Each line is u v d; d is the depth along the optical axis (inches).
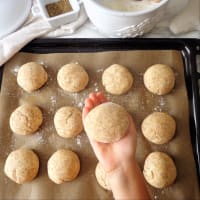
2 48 21.6
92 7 19.7
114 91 20.8
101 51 22.0
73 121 20.1
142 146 19.8
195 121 19.8
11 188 19.1
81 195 18.8
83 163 19.7
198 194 18.4
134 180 15.3
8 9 22.7
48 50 22.2
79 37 22.5
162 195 18.6
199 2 22.5
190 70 21.1
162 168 18.7
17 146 20.2
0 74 21.7
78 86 20.9
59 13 22.5
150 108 20.5
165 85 20.4
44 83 21.4
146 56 21.6
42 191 19.0
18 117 20.2
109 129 16.8
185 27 22.2
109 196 18.7
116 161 16.0
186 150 19.4
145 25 20.5
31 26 22.3
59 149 20.0
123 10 20.1
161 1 19.7
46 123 20.7
